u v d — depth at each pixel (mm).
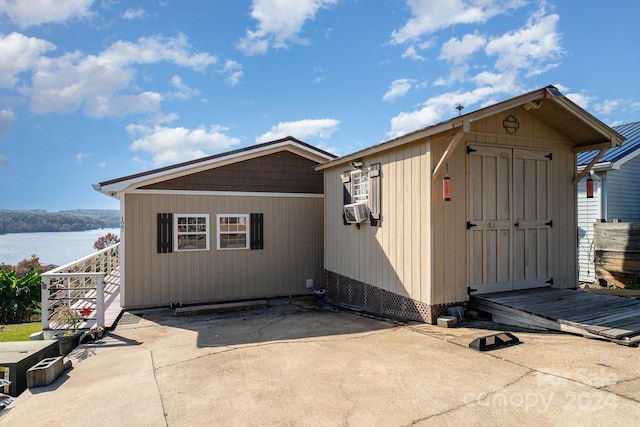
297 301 9086
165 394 3248
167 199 8648
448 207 5344
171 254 8664
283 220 9742
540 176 6051
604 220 9000
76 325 6020
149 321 7141
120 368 4195
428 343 4352
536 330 4613
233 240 9242
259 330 5785
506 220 5754
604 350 3672
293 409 2785
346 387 3154
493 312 5207
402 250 5953
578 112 5371
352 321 6090
